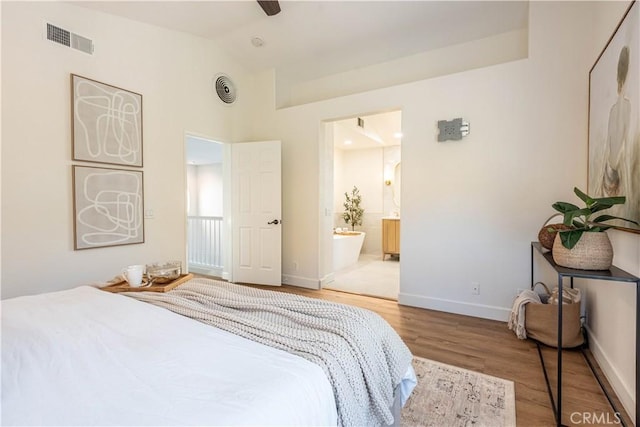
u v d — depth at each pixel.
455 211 2.95
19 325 1.07
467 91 2.87
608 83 1.87
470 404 1.60
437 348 2.25
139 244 2.94
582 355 2.11
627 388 1.57
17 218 2.19
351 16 2.97
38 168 2.28
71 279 2.47
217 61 3.74
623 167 1.62
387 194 6.70
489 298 2.83
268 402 0.69
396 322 2.76
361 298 3.48
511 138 2.70
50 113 2.33
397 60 3.68
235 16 2.99
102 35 2.65
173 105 3.24
